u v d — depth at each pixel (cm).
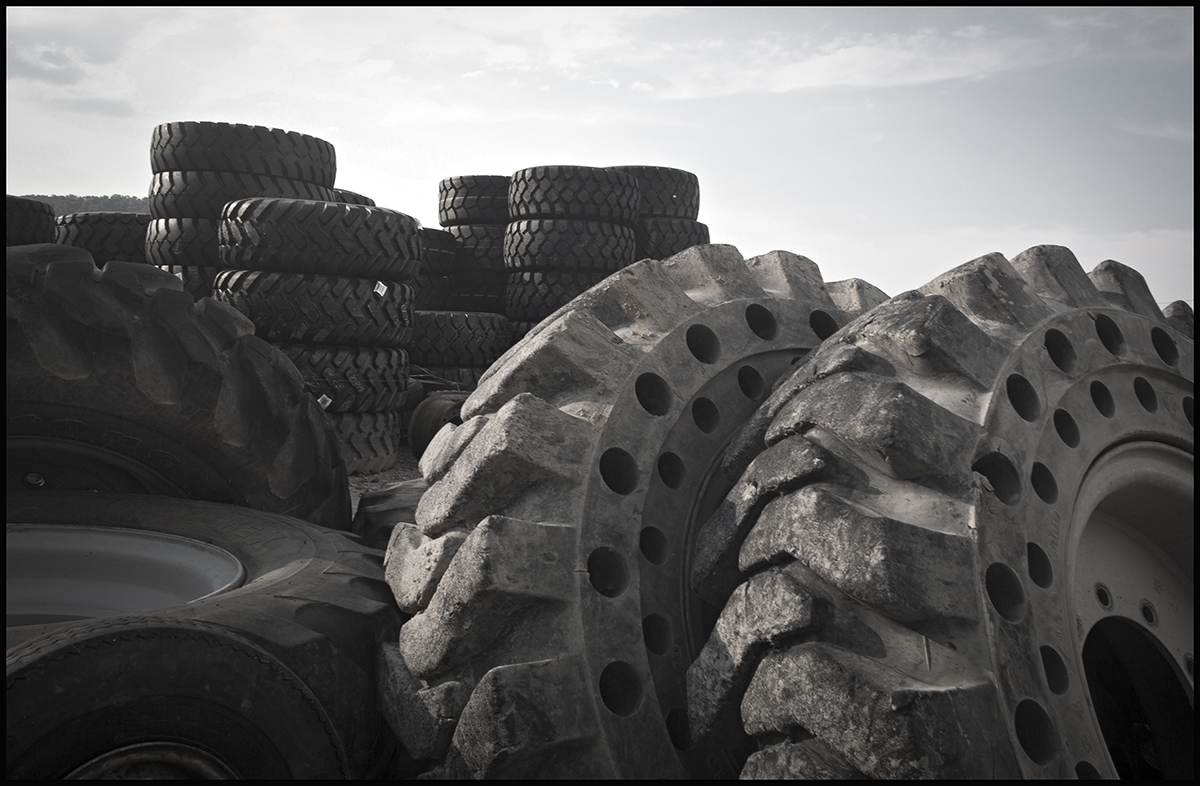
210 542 249
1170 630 196
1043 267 205
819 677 135
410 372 707
